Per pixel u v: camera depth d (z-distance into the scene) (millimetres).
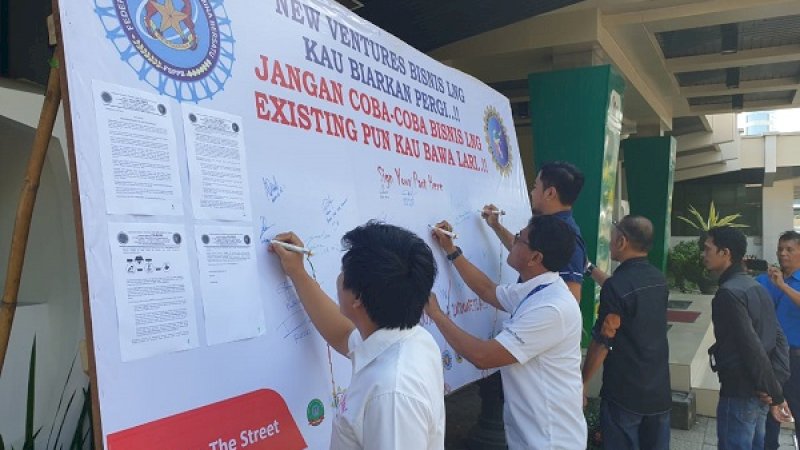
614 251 3264
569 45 6914
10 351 2691
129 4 1406
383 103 2438
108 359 1250
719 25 7832
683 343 6660
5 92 2871
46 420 2779
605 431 3207
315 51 2070
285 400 1671
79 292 2979
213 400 1462
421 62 2834
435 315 2400
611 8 6871
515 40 7098
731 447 3506
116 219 1302
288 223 1787
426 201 2641
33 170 1484
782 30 8156
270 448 1587
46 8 3709
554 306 2320
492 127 3498
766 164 23141
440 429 1468
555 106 6469
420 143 2680
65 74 1251
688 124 16312
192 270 1457
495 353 2301
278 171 1784
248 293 1604
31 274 3057
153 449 1304
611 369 3156
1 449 2264
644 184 12211
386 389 1344
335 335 1763
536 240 2459
